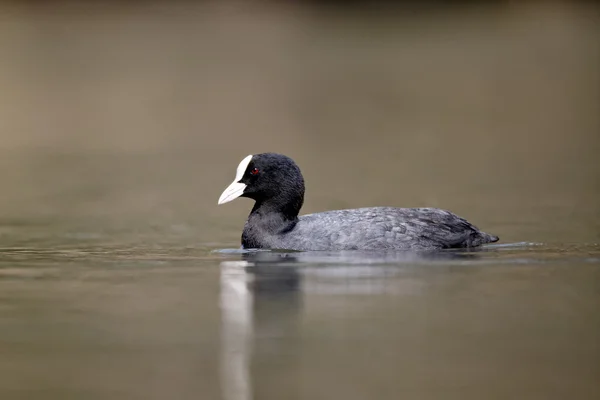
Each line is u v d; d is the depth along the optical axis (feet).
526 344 28.43
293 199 44.93
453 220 44.37
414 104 122.01
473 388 24.77
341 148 93.56
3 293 35.94
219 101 122.42
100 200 67.15
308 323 30.89
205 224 56.90
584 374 25.80
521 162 82.99
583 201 62.64
